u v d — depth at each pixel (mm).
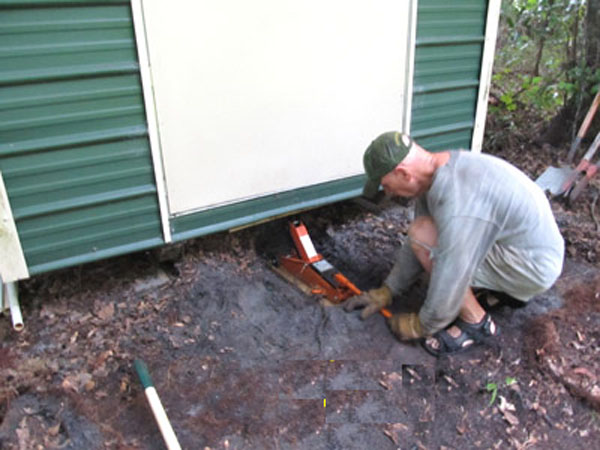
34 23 1933
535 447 1910
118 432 1942
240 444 1904
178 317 2514
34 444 1905
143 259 2879
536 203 1974
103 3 2010
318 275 2639
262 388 2129
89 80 2098
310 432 1954
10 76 1957
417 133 3078
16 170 2102
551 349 2285
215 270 2855
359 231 3281
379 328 2424
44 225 2242
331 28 2521
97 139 2186
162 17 2121
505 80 4930
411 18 2725
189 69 2254
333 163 2830
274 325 2477
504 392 2119
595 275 2852
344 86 2682
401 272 2428
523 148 4352
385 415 2029
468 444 1928
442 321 2117
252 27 2320
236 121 2453
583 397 2074
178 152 2373
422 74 2947
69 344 2342
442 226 1914
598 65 3912
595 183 3787
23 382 2131
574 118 4145
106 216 2352
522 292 2227
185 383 2146
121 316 2510
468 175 1915
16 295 2465
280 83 2492
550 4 4250
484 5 2992
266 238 3133
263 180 2648
